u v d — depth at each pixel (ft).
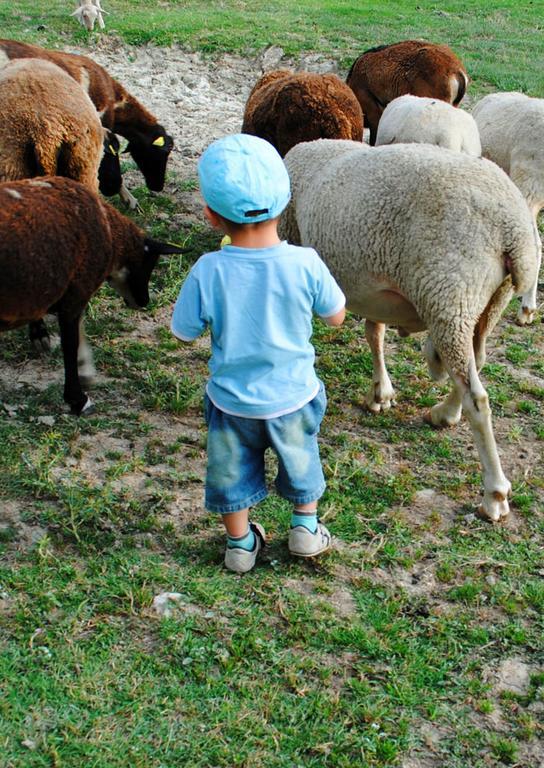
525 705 10.30
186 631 11.02
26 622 11.01
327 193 14.58
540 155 22.15
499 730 9.96
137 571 12.01
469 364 13.02
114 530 12.88
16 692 10.02
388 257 13.50
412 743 9.72
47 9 49.75
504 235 12.57
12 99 18.60
